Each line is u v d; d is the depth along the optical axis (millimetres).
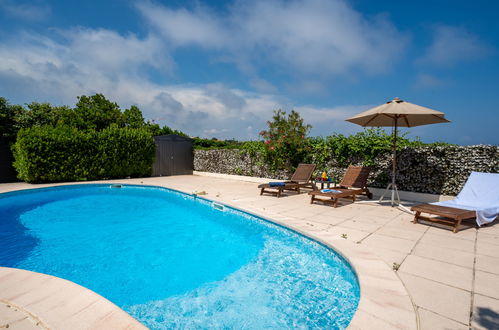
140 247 5660
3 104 17609
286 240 5957
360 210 7637
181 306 3475
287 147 12742
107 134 15102
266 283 4016
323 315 3139
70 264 4859
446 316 2613
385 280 3367
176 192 12008
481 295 3006
